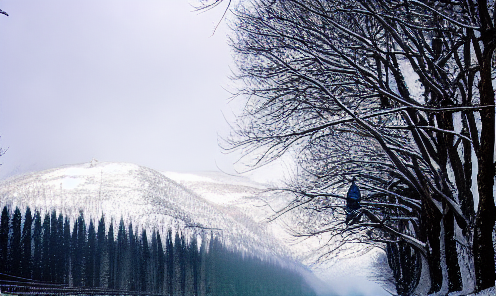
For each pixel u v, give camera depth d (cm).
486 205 1229
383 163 1830
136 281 12112
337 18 1512
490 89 1227
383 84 1451
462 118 1441
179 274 13138
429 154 1480
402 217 1953
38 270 10144
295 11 1552
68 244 10962
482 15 1171
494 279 1227
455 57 1398
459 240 1398
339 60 1602
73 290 10031
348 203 1543
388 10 1305
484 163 1230
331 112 1508
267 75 1655
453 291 1499
